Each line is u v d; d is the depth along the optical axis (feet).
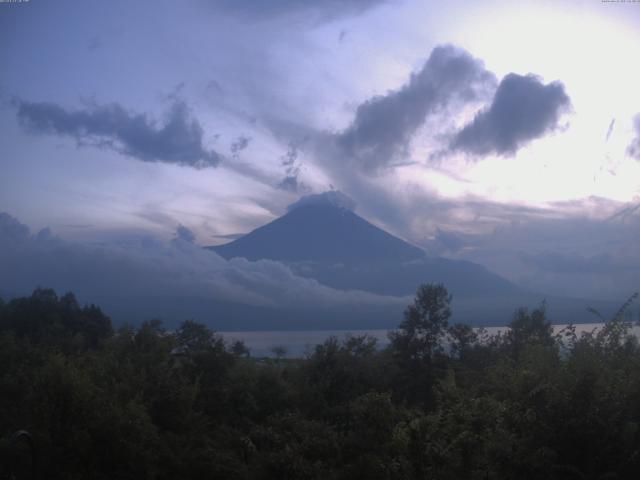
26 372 71.26
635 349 34.76
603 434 27.61
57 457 49.34
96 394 54.60
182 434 65.10
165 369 73.36
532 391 29.32
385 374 81.92
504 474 28.89
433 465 34.30
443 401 41.65
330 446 47.80
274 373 78.69
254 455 53.93
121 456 52.37
